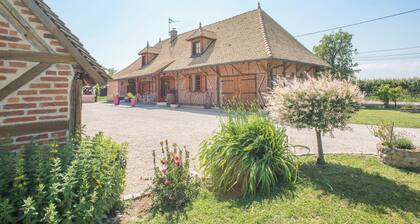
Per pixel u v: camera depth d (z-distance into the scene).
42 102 3.45
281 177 4.11
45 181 2.41
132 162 5.50
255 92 15.57
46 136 3.48
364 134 8.58
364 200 3.36
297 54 16.27
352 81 4.68
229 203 3.39
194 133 8.91
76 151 2.86
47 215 2.10
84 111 17.80
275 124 4.62
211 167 4.01
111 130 9.67
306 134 8.57
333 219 2.92
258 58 13.61
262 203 3.34
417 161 4.59
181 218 3.04
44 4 3.51
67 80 3.70
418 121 11.27
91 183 2.62
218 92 17.91
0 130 3.07
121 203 3.34
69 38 3.63
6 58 3.12
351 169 4.61
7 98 3.15
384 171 4.49
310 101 4.36
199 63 17.61
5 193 2.28
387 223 2.82
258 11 18.67
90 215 2.33
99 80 3.94
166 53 25.38
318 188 3.75
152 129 9.84
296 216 3.01
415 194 3.53
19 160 2.40
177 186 3.51
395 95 19.95
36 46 3.41
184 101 20.98
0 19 3.12
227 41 18.17
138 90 27.41
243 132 4.21
